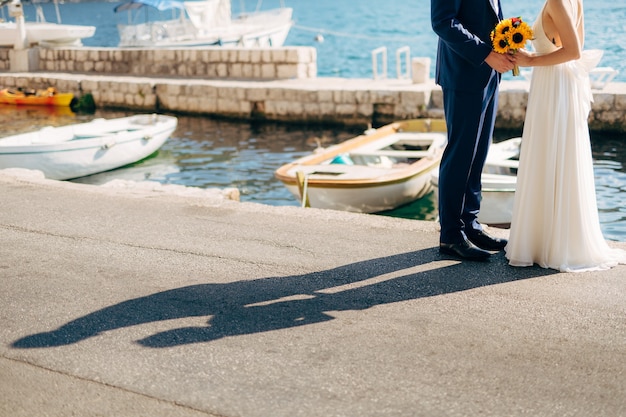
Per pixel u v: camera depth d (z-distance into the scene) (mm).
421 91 16766
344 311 3523
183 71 22078
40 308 3678
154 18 77062
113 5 119812
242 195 11836
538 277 3857
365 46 37906
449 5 3781
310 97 17969
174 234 4797
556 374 2889
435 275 3924
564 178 3861
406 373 2922
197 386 2877
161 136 14266
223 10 28859
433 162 10242
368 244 4461
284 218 5047
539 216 3941
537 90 3809
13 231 4977
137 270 4172
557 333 3232
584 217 3904
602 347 3098
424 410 2658
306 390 2816
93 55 23703
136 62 22906
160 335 3330
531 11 44656
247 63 20875
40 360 3135
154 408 2732
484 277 3877
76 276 4109
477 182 4203
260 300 3691
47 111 21094
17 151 12016
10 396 2852
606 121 15281
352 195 9258
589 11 33500
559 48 3762
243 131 17578
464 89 3902
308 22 61188
